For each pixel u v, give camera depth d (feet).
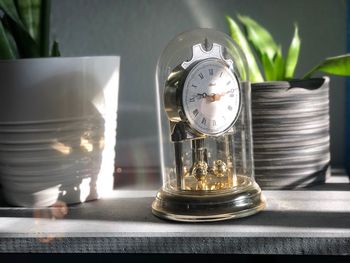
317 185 2.27
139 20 2.68
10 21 2.03
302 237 1.66
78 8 2.69
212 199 1.83
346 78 2.62
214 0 2.64
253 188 1.94
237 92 1.91
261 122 2.17
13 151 2.01
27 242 1.77
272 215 1.87
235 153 2.08
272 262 2.10
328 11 2.60
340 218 1.82
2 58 2.02
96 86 2.06
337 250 1.65
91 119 2.07
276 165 2.19
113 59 2.13
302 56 2.64
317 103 2.21
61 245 1.75
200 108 1.84
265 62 2.29
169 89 1.88
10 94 1.94
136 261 2.50
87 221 1.89
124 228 1.79
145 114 2.72
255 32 2.35
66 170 2.06
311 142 2.21
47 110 1.97
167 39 2.68
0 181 2.20
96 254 2.49
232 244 1.68
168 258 2.48
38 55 2.10
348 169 2.60
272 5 2.62
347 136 2.62
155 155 2.74
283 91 2.15
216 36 2.07
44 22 2.09
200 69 1.84
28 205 2.09
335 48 2.62
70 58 1.97
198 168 1.93
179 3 2.66
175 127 1.87
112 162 2.25
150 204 2.10
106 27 2.70
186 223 1.82
